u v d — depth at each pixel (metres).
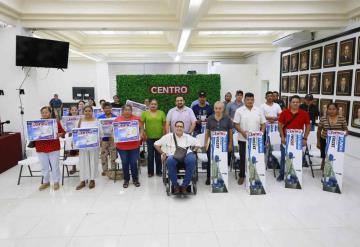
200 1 4.53
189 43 9.91
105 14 6.21
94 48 10.78
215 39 10.37
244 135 4.50
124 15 6.29
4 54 6.20
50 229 3.29
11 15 5.81
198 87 9.41
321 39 6.91
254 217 3.52
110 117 5.38
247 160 4.27
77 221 3.47
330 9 6.05
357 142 5.66
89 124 4.62
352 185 4.58
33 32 6.65
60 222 3.45
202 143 4.98
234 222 3.40
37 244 3.01
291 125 4.55
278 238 3.05
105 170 5.16
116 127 4.39
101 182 4.85
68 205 3.93
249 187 4.25
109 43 10.65
